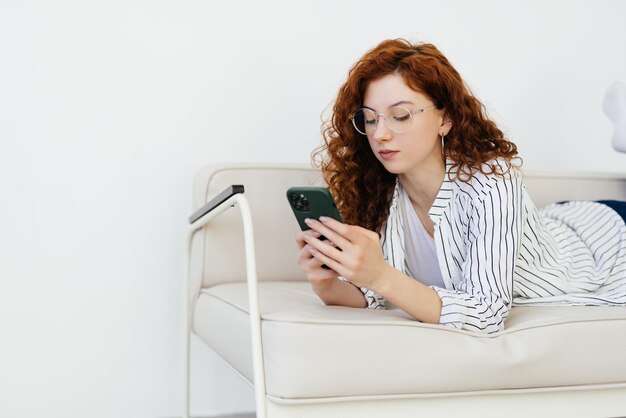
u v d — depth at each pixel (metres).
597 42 2.43
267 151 2.09
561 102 2.39
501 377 1.20
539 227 1.59
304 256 1.33
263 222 1.85
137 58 1.98
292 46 2.11
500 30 2.33
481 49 2.31
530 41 2.36
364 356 1.13
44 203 1.90
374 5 2.20
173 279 2.00
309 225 1.22
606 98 2.11
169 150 2.00
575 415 1.26
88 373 1.93
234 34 2.06
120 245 1.96
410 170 1.42
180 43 2.02
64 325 1.92
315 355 1.11
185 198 2.01
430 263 1.50
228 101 2.05
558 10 2.39
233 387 2.06
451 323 1.23
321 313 1.22
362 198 1.52
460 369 1.17
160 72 2.00
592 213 1.78
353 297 1.43
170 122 2.00
